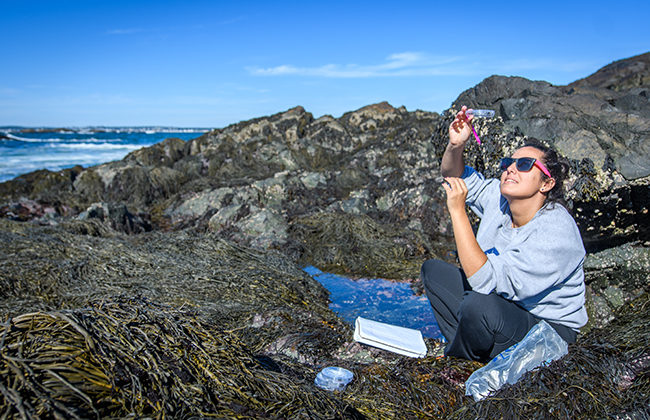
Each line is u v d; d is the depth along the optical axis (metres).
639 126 4.12
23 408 1.34
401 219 8.38
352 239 6.73
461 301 2.82
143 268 5.12
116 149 36.19
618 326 3.08
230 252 5.82
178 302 4.17
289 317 3.77
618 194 3.81
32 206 10.63
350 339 3.32
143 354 1.79
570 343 2.58
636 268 3.92
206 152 15.71
